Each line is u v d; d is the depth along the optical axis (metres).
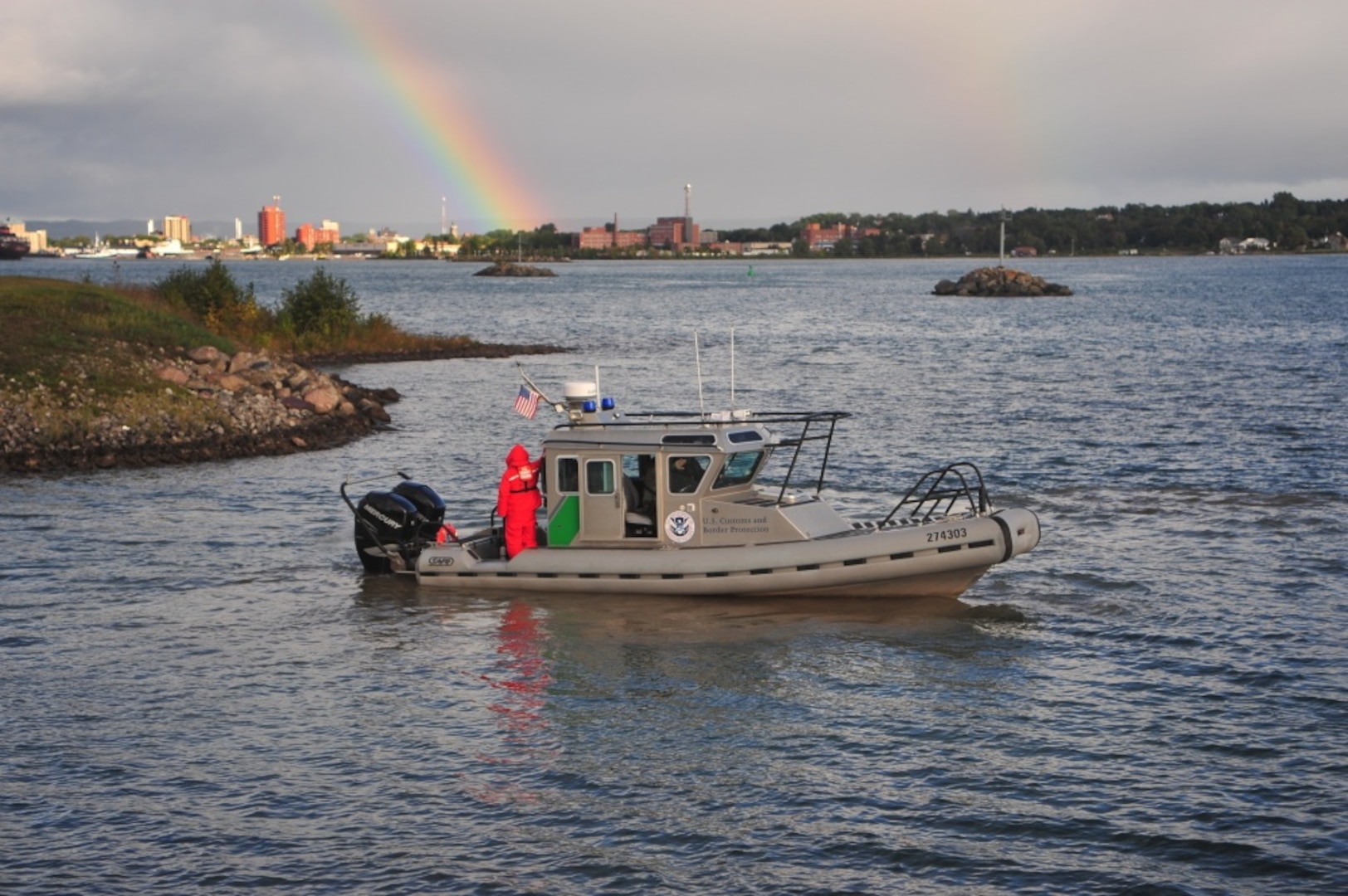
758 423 19.34
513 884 10.75
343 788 12.48
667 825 11.74
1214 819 11.75
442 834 11.59
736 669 15.87
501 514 19.39
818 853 11.24
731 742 13.60
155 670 15.77
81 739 13.58
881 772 12.83
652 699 14.85
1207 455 30.52
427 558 19.33
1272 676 15.34
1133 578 19.59
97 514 24.28
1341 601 18.30
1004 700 14.70
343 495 20.14
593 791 12.45
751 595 18.59
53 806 12.06
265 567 20.66
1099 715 14.21
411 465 30.09
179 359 39.59
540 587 19.03
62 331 38.09
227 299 59.41
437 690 15.12
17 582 19.62
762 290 166.50
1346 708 14.33
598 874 10.91
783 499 18.94
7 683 15.24
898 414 38.78
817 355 63.31
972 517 18.52
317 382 40.72
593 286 184.50
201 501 25.62
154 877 10.84
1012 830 11.61
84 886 10.68
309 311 62.38
